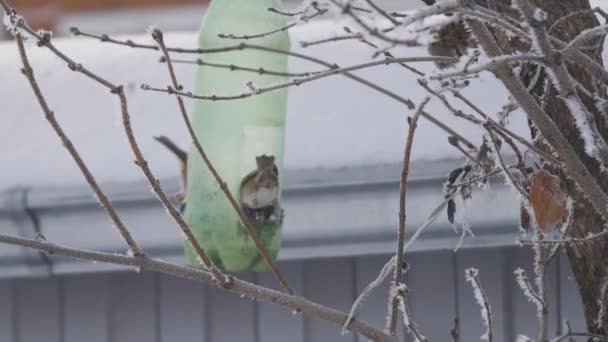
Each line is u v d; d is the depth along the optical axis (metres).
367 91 8.65
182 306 9.35
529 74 6.17
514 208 7.88
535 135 6.38
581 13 5.88
